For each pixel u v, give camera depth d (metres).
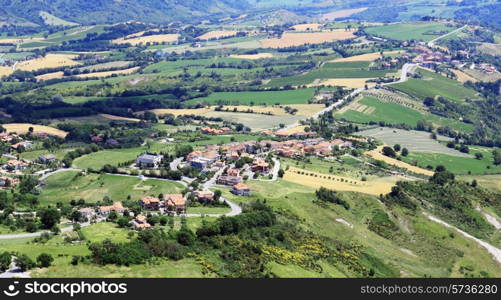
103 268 179.12
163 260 191.62
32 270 173.25
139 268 181.75
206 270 187.88
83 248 194.50
